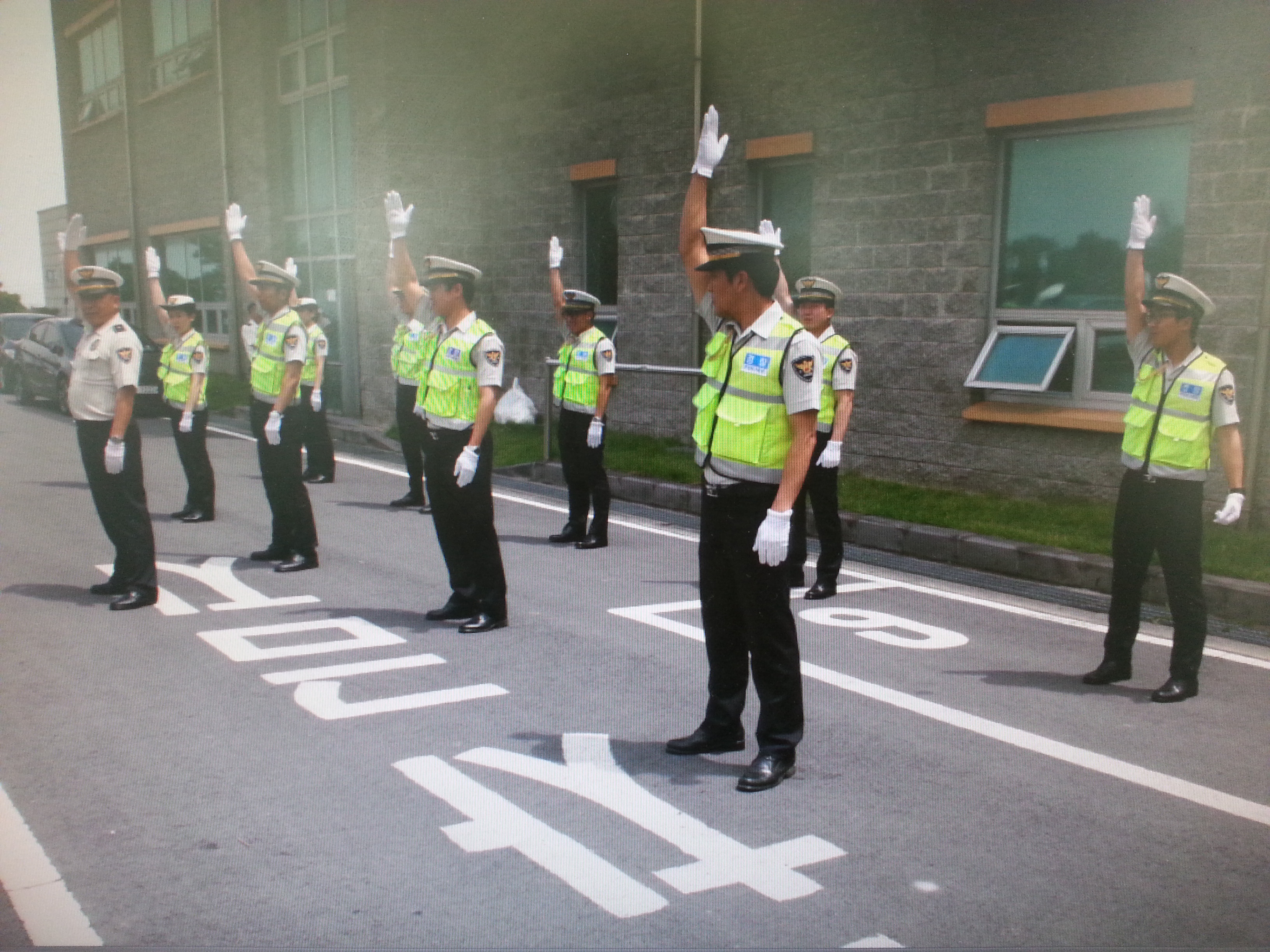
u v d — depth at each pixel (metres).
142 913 3.08
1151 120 8.62
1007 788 4.05
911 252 10.14
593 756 4.26
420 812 3.74
